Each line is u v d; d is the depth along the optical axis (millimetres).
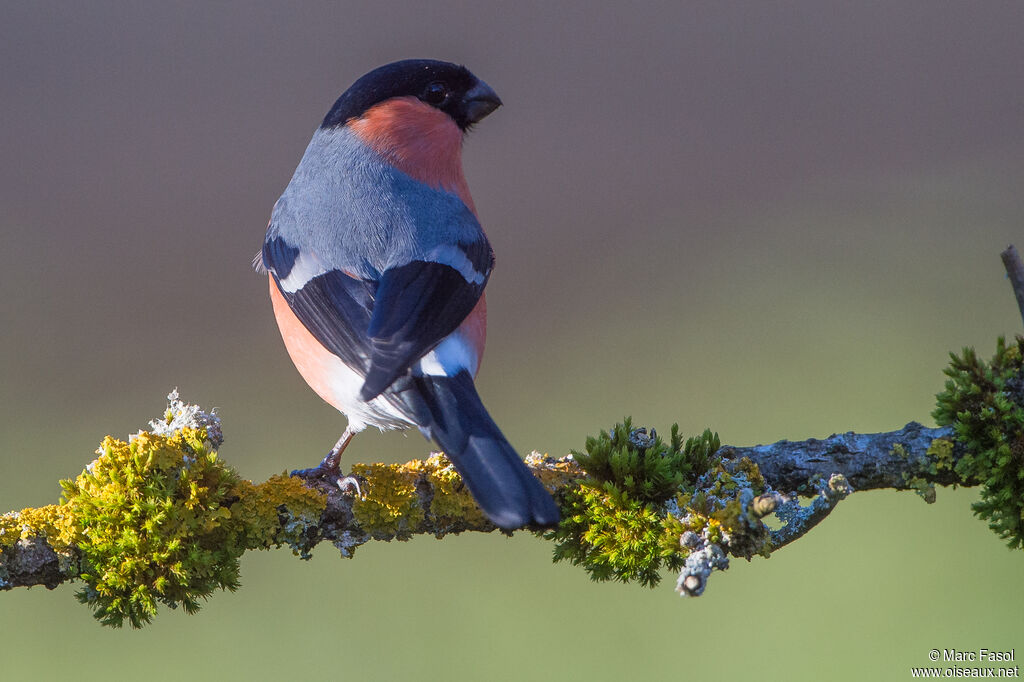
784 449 7414
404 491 7246
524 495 6922
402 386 7750
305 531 7199
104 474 6883
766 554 6906
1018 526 7164
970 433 7234
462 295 8367
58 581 6898
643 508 7043
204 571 6941
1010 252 7250
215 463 7004
